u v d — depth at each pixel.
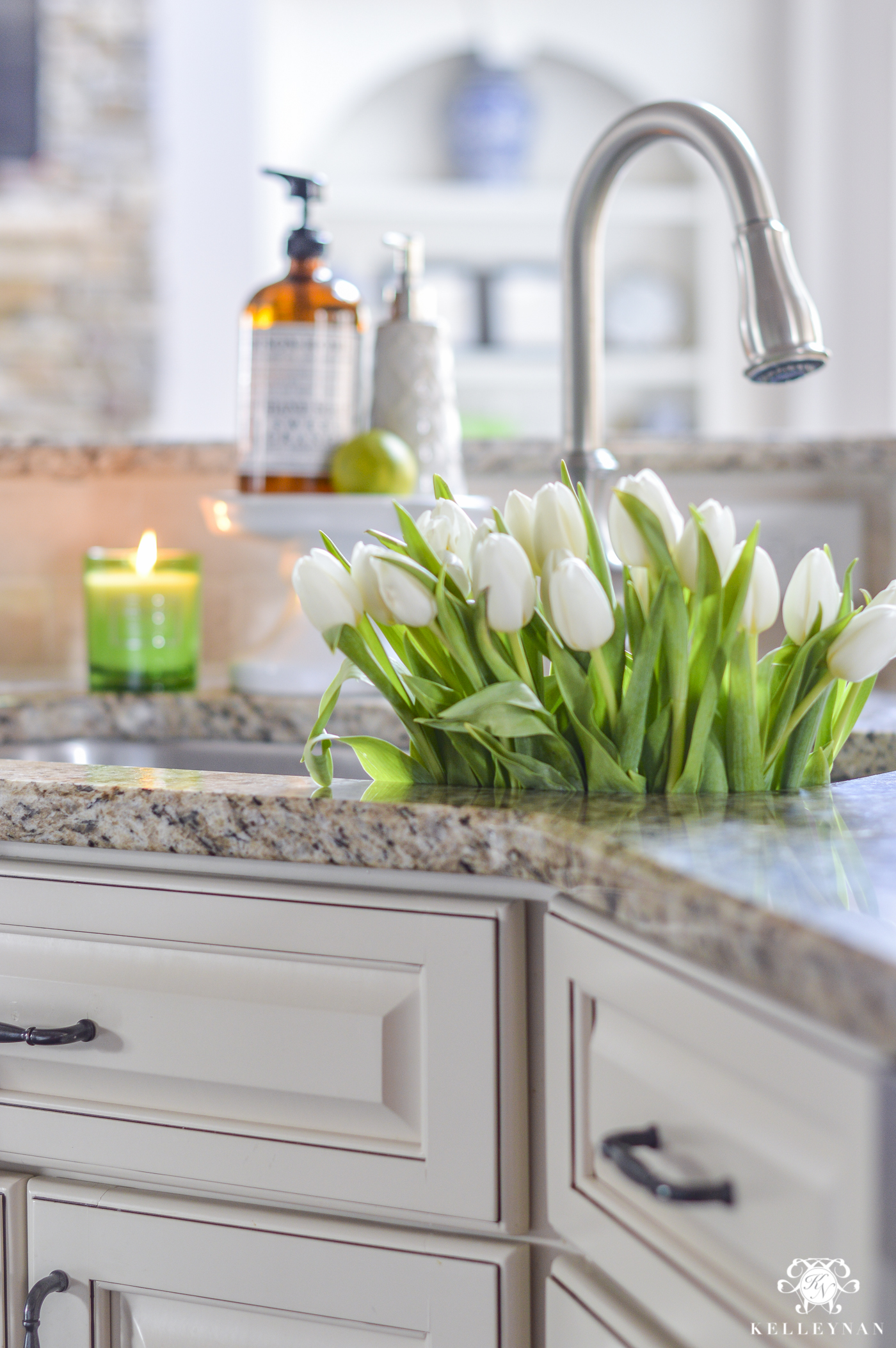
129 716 0.93
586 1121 0.49
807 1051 0.36
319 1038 0.53
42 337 3.08
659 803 0.54
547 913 0.50
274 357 0.91
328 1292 0.54
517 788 0.57
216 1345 0.57
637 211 3.36
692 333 3.45
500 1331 0.52
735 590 0.54
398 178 3.41
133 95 3.02
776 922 0.36
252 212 3.06
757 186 0.63
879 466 1.08
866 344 3.26
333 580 0.55
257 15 3.02
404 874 0.53
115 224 3.05
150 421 3.11
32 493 1.11
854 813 0.52
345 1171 0.53
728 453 1.09
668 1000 0.43
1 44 2.97
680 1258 0.43
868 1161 0.34
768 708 0.58
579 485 0.57
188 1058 0.55
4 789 0.57
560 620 0.52
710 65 3.41
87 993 0.57
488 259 3.41
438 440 0.97
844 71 3.22
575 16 3.38
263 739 0.91
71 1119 0.58
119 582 0.96
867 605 0.58
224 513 0.91
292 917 0.53
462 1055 0.51
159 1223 0.57
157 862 0.56
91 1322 0.58
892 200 3.18
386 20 3.35
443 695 0.56
